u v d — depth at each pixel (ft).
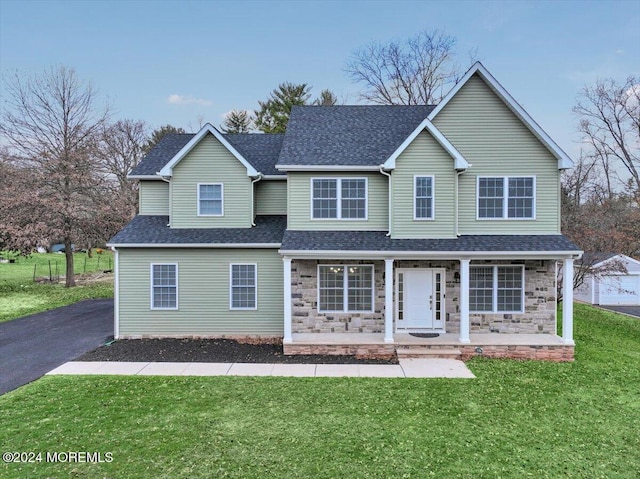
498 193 42.16
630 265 87.40
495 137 42.09
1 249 77.20
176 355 38.47
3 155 81.76
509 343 38.45
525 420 24.76
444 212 41.11
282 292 44.62
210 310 44.73
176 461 19.69
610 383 31.60
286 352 38.75
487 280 42.78
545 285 42.52
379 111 52.21
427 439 22.20
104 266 121.29
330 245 39.91
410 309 43.57
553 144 41.19
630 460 20.34
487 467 19.48
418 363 36.47
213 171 46.55
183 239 44.27
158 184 49.78
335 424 23.89
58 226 77.71
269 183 49.62
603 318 61.11
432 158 41.04
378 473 18.86
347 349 38.65
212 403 26.89
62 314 57.21
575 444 21.86
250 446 21.20
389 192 41.73
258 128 122.72
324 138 46.37
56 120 86.53
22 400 27.12
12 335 45.70
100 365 35.24
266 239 44.32
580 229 63.21
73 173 81.20
